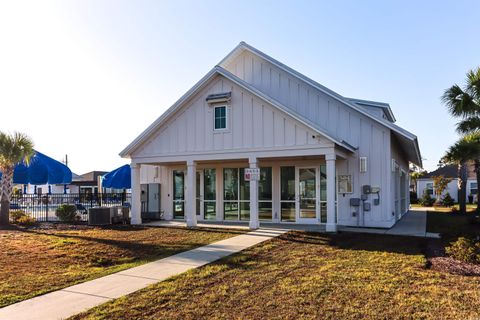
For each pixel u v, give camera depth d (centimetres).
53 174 1898
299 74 1593
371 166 1462
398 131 1398
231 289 632
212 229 1393
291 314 517
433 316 505
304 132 1335
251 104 1430
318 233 1259
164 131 1583
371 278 689
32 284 679
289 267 784
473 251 816
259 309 537
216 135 1484
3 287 657
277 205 1622
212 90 1503
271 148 1385
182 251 979
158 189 1856
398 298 575
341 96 1508
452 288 623
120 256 939
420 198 3881
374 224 1448
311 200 1564
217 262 841
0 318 516
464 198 2345
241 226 1482
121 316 517
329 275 712
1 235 1272
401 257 875
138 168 1645
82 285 673
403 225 1574
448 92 1217
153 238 1197
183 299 584
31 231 1388
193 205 1503
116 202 2292
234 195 1711
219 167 1741
